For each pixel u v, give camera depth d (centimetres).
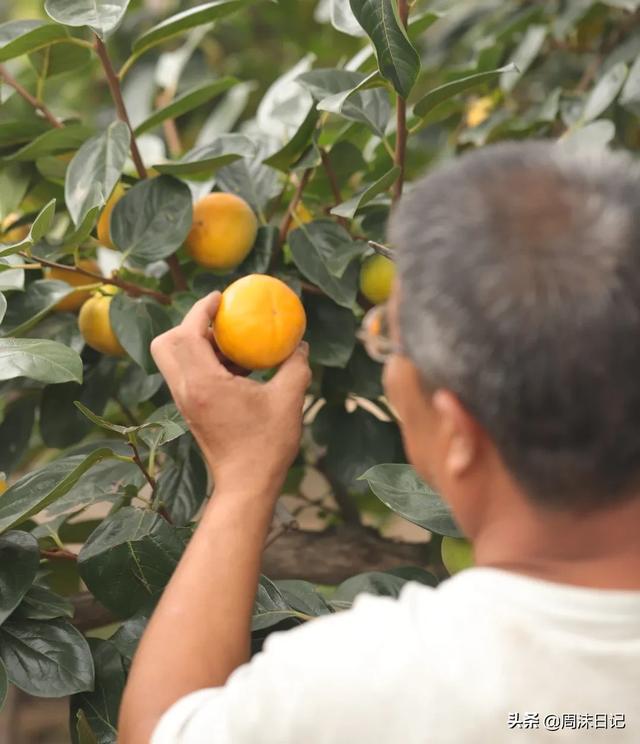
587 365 71
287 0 273
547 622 78
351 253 150
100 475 153
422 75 264
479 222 75
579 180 76
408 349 80
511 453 76
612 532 78
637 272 72
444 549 134
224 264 157
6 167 174
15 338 136
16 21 162
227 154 150
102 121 263
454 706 77
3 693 123
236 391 111
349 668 80
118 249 151
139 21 288
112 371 172
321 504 207
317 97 156
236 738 82
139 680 96
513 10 245
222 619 100
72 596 166
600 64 231
